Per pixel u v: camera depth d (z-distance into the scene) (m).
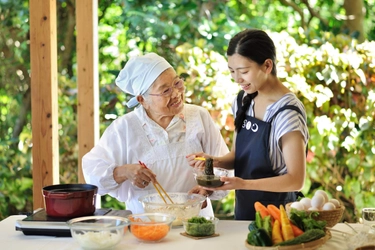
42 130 4.34
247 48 3.08
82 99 4.33
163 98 3.32
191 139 3.49
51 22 4.30
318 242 2.53
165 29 6.53
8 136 6.58
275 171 3.24
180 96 3.37
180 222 3.03
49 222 2.88
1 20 6.61
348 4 6.79
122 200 3.58
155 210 3.03
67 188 3.10
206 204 3.37
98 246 2.63
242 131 3.34
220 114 5.22
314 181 5.45
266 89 3.23
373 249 2.50
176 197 3.24
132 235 2.91
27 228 2.89
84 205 2.96
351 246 2.61
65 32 6.60
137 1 6.64
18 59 6.61
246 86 3.16
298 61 5.20
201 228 2.83
